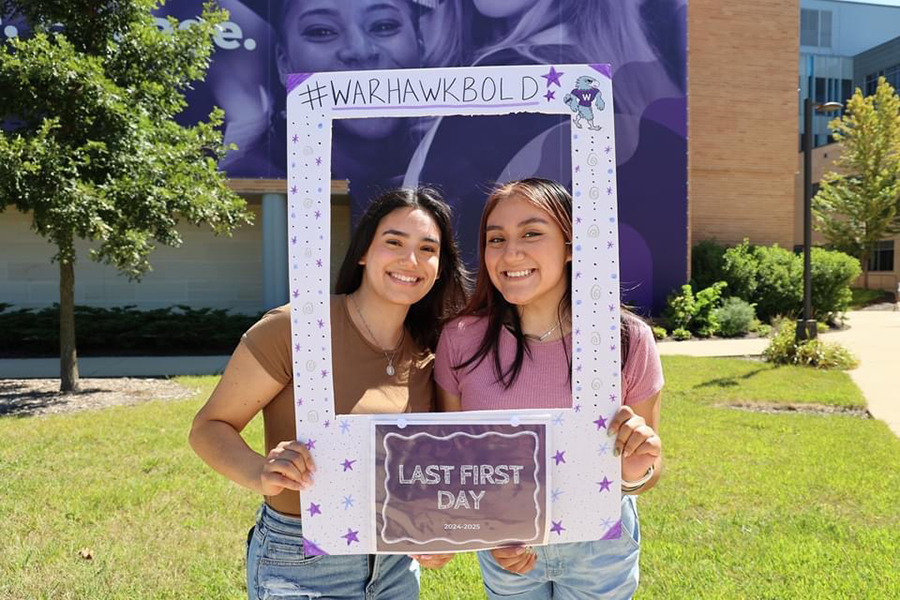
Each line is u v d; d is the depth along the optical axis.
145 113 7.70
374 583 1.85
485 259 1.88
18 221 14.54
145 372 10.16
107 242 7.52
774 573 3.34
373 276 1.80
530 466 1.64
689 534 3.81
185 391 8.29
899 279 29.50
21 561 3.37
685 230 15.11
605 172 1.66
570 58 14.52
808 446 5.61
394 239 1.79
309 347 1.64
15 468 4.87
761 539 3.73
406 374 1.88
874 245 28.94
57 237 7.22
